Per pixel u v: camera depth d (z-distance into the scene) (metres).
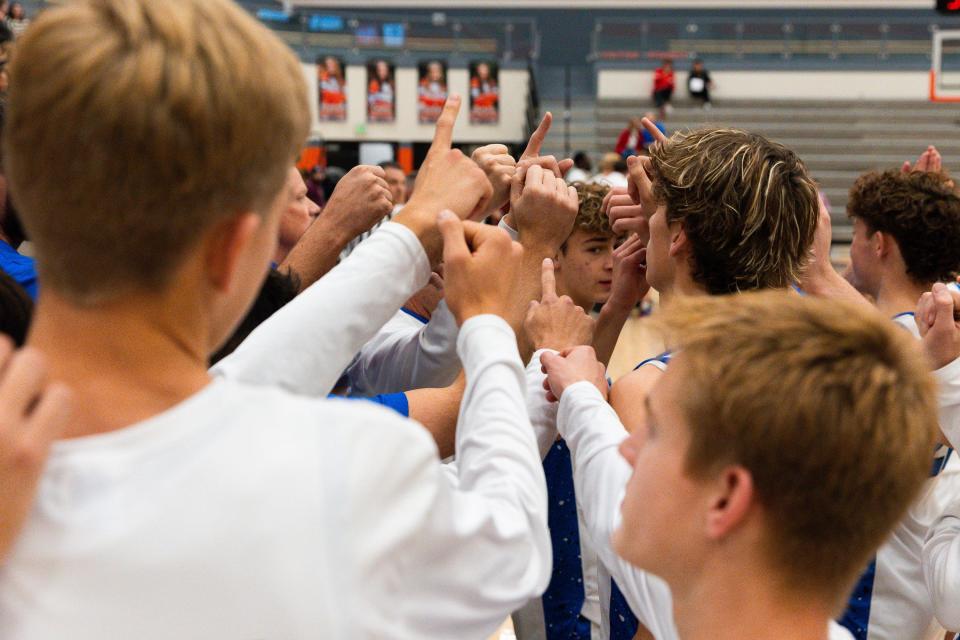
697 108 14.21
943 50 12.48
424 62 13.73
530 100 13.84
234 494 0.58
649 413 0.73
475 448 0.75
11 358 0.54
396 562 0.61
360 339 0.86
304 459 0.60
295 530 0.58
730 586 0.68
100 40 0.55
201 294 0.62
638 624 1.28
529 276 1.17
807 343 0.65
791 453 0.64
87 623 0.55
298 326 0.83
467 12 16.42
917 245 1.86
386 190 1.53
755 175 1.21
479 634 0.68
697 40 14.34
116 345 0.59
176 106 0.55
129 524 0.56
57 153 0.55
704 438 0.67
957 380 1.24
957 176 13.70
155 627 0.56
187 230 0.58
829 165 13.91
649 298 8.68
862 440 0.63
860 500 0.65
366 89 13.66
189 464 0.58
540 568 0.72
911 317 1.73
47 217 0.57
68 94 0.54
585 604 1.45
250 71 0.58
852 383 0.64
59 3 0.58
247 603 0.57
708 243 1.22
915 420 0.65
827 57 14.20
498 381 0.78
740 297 0.72
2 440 0.51
